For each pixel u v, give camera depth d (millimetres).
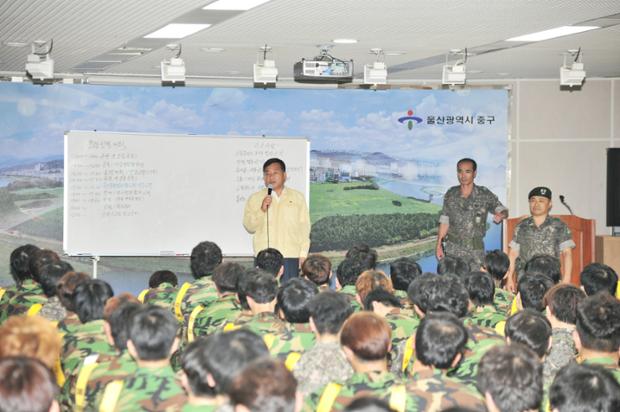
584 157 11422
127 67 9992
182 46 8391
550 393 2568
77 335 4043
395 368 4121
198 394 2777
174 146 10617
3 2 6184
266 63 8758
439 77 11023
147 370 3133
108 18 6805
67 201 10406
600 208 11461
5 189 10570
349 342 3150
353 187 11117
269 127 11000
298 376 3559
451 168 11203
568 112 11383
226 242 10695
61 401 3822
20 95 10570
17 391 2021
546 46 8367
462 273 6082
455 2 6105
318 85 11016
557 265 6141
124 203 10516
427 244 11203
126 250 10516
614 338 3516
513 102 11375
